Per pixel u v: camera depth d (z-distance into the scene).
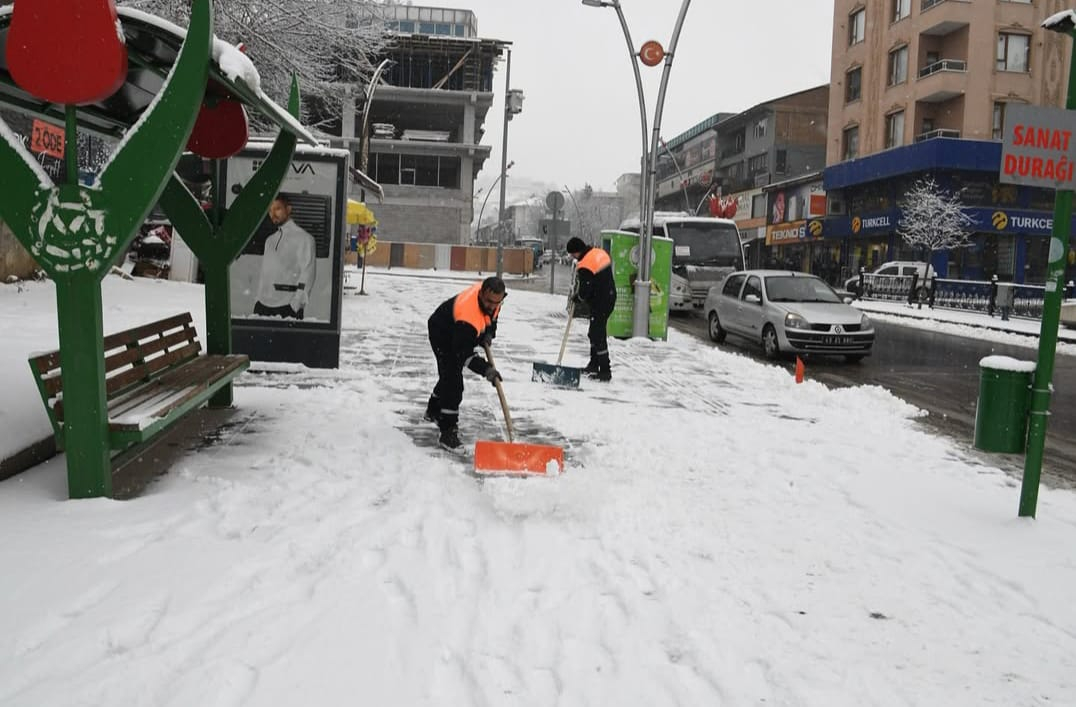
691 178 74.25
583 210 106.94
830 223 44.69
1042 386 5.06
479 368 6.08
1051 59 37.09
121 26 4.66
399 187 52.50
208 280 7.12
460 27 56.72
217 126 6.96
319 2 19.11
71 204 4.36
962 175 36.47
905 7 39.59
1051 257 5.00
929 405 10.03
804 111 57.81
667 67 14.09
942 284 27.34
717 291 16.28
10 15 4.53
